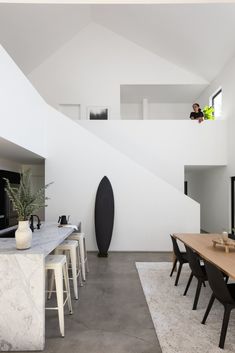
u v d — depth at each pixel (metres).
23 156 5.64
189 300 3.23
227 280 3.67
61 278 2.52
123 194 5.94
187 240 3.75
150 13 6.88
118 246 5.89
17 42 7.05
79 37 8.70
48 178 5.98
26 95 4.49
